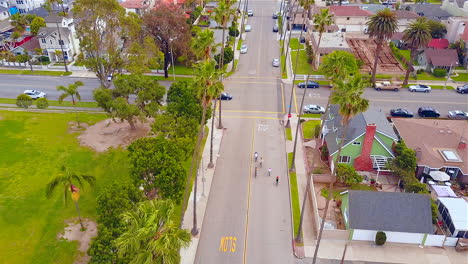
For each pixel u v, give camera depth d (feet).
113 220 119.55
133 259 94.68
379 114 212.23
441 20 373.20
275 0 544.62
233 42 377.09
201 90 135.64
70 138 215.92
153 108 205.26
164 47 294.05
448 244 149.07
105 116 242.17
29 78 297.33
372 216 149.69
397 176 189.26
